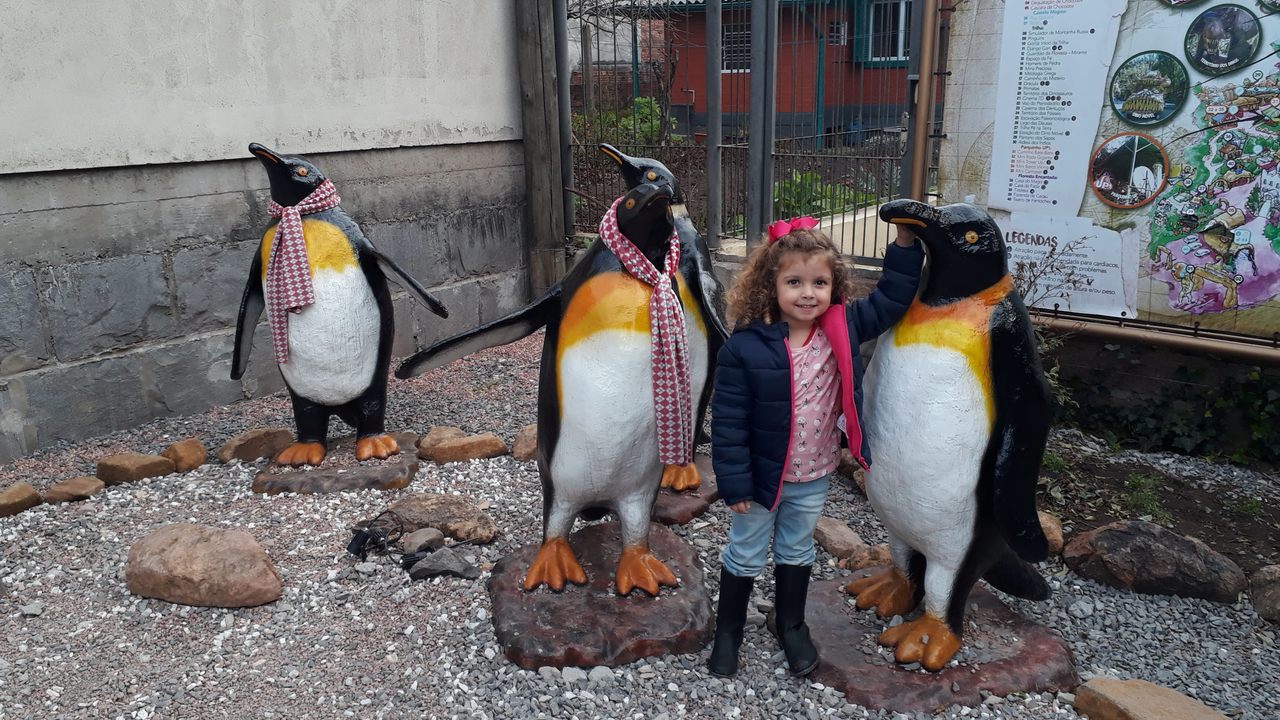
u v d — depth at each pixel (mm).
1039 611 3578
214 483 4727
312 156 6312
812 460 2834
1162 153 4938
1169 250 5027
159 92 5430
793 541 2973
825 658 3080
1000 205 5527
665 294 3109
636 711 2938
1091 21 4992
